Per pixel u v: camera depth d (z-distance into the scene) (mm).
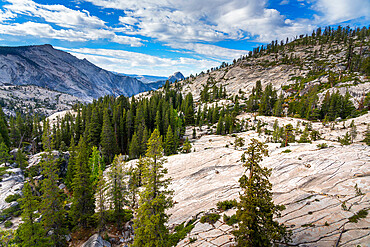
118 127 83812
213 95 186625
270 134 91750
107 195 32188
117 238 30547
